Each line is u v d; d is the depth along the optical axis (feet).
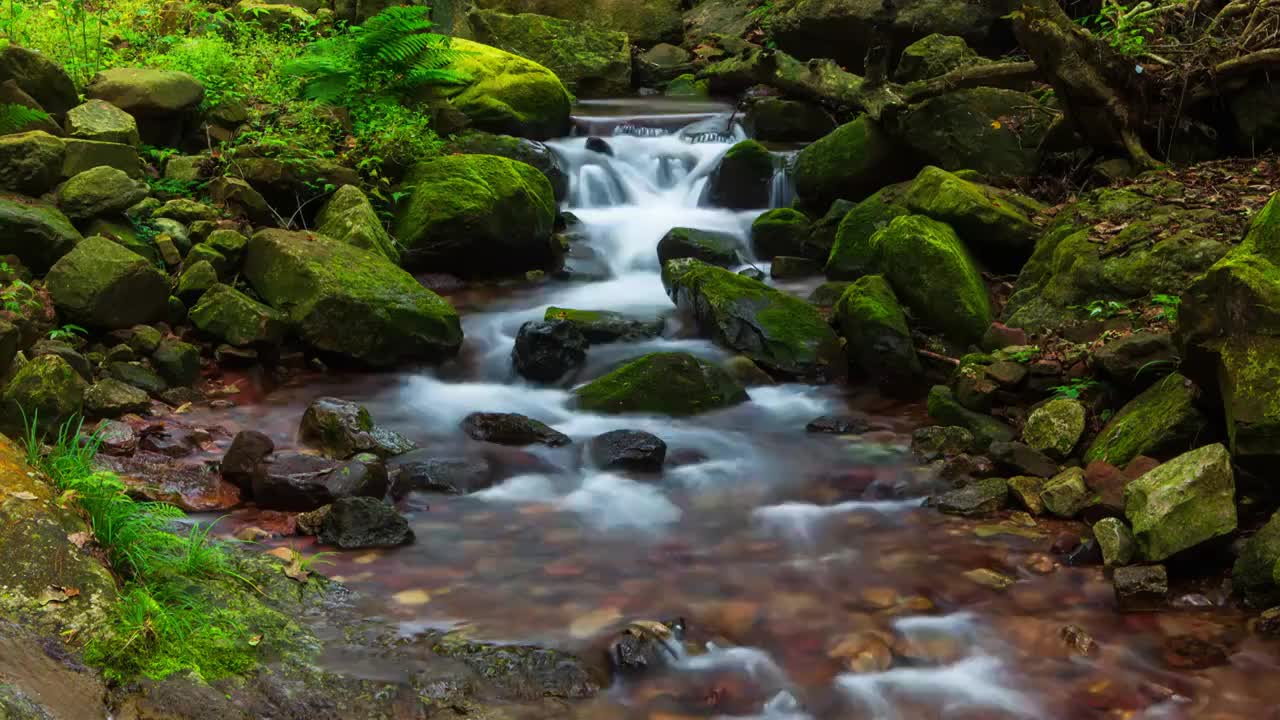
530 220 31.24
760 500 19.45
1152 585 16.01
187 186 28.89
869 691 13.82
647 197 37.17
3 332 19.49
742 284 27.12
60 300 22.68
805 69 39.73
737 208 36.17
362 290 24.97
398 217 30.73
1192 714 13.35
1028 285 26.40
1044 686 13.96
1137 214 25.98
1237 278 16.81
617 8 52.26
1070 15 40.86
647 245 33.81
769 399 24.44
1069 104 29.76
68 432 19.54
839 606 15.79
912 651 14.70
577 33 47.83
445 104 35.91
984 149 31.50
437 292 30.32
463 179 30.81
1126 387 20.92
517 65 38.52
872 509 19.15
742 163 35.76
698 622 15.28
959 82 32.24
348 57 34.24
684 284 27.84
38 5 34.27
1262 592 15.74
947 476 20.29
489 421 21.88
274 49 39.04
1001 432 21.48
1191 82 29.48
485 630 14.80
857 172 33.12
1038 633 15.17
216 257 25.66
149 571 14.39
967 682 14.05
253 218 28.37
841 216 32.24
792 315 26.37
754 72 45.37
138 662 12.59
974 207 27.55
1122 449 19.40
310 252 25.53
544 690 13.60
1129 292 23.82
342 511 17.30
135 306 23.43
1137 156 29.32
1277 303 16.47
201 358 24.23
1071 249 25.21
